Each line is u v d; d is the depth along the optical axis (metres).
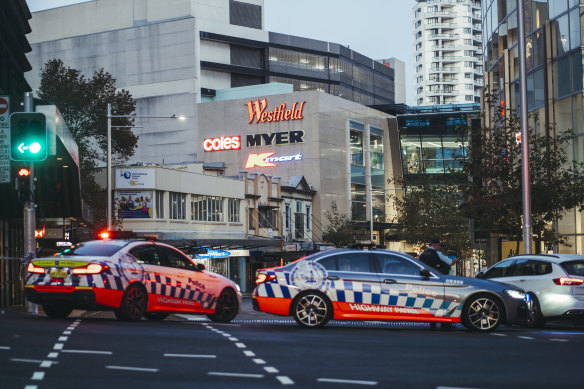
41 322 15.52
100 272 16.27
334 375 9.55
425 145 100.31
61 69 52.22
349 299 16.42
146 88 95.81
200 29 96.44
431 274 16.48
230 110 91.50
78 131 52.69
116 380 8.87
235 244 55.69
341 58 115.56
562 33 35.19
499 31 43.88
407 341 13.50
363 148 95.81
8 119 21.39
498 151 28.38
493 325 16.28
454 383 9.08
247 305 37.44
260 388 8.54
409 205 59.91
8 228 28.98
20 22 35.75
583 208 28.22
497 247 44.62
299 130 87.50
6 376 9.00
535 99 37.81
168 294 17.77
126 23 98.62
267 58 105.44
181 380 8.95
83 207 35.81
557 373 9.93
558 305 18.56
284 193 78.81
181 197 61.47
